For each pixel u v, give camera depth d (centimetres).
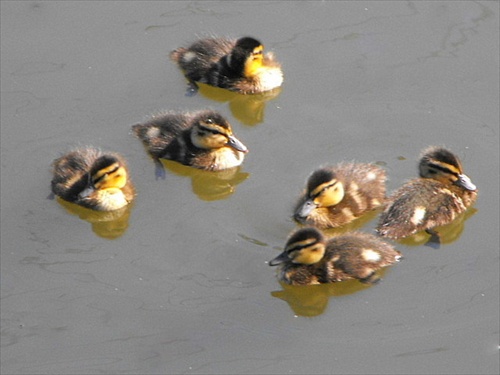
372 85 1967
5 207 1728
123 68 2016
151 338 1472
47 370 1425
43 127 1877
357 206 1692
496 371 1408
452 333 1467
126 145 1852
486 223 1675
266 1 2172
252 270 1589
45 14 2141
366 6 2159
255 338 1470
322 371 1412
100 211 1727
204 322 1497
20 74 1991
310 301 1541
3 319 1509
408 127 1870
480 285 1550
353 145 1839
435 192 1678
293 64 2025
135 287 1562
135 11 2158
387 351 1441
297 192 1744
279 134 1873
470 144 1828
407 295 1538
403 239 1642
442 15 2127
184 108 1944
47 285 1570
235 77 1984
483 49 2039
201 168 1819
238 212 1712
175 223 1695
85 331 1486
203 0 2175
